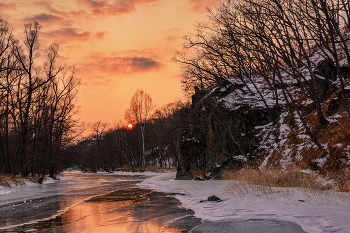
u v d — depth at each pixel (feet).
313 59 95.66
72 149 174.60
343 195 39.93
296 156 67.41
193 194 59.93
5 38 108.68
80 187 92.79
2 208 49.21
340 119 65.00
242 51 91.66
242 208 38.96
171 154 211.00
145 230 31.76
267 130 85.10
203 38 87.76
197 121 101.65
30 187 94.43
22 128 115.03
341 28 76.28
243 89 99.76
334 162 55.52
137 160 261.44
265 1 64.03
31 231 32.30
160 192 69.46
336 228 25.44
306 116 77.87
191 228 31.99
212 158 92.48
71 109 145.48
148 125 254.68
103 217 39.42
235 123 88.99
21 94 116.16
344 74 78.69
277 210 35.55
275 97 90.89
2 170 112.98
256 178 57.93
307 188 47.91
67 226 34.37
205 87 105.29
